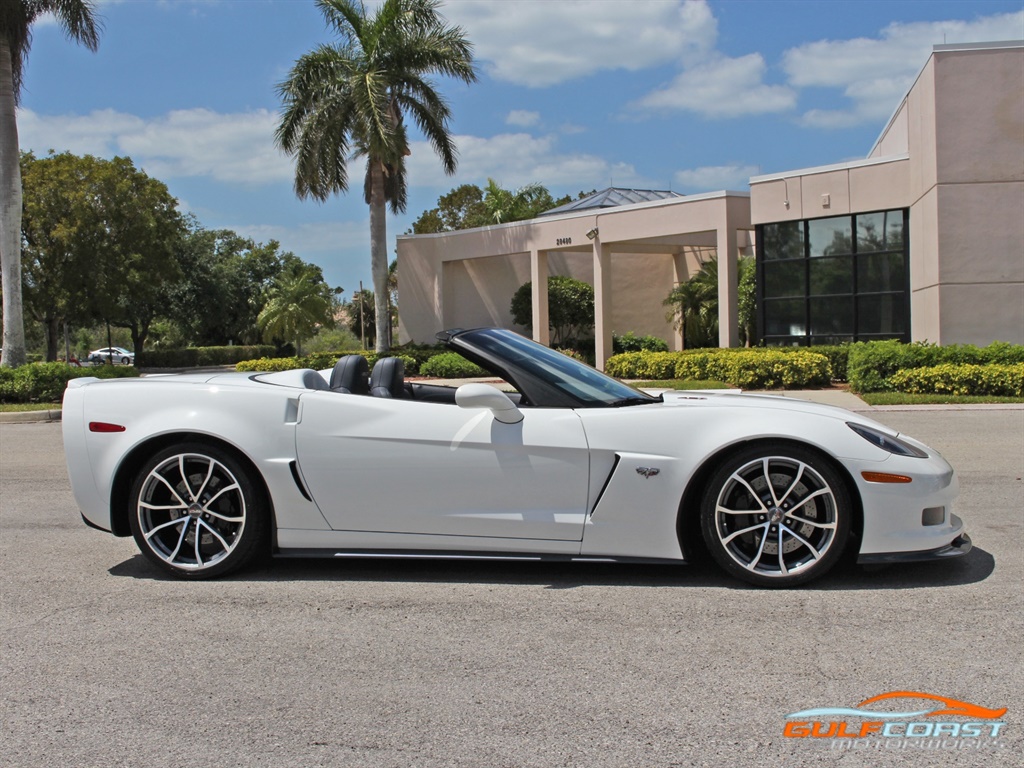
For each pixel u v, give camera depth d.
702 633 3.64
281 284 55.06
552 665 3.35
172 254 43.22
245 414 4.52
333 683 3.23
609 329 27.03
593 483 4.26
